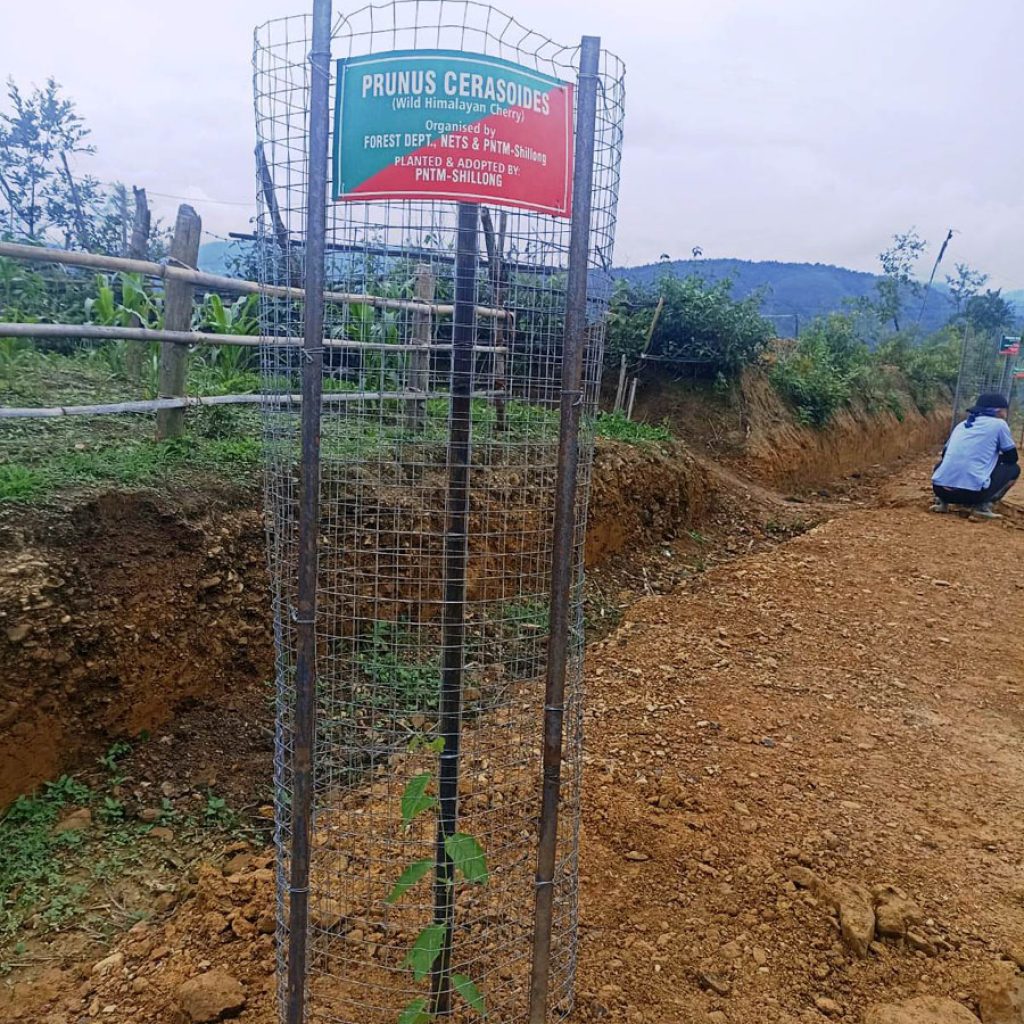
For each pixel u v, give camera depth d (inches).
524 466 85.4
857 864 111.3
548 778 72.2
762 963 93.2
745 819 121.2
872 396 618.5
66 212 391.5
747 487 410.6
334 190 65.9
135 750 139.9
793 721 156.3
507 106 63.3
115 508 150.9
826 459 510.9
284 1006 80.4
